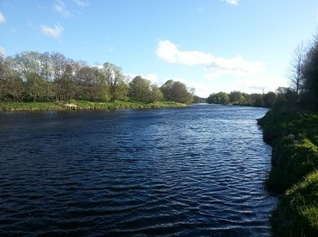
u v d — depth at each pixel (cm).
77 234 1018
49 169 1894
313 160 1426
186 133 3878
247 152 2541
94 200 1342
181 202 1322
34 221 1120
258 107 15312
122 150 2569
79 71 10800
